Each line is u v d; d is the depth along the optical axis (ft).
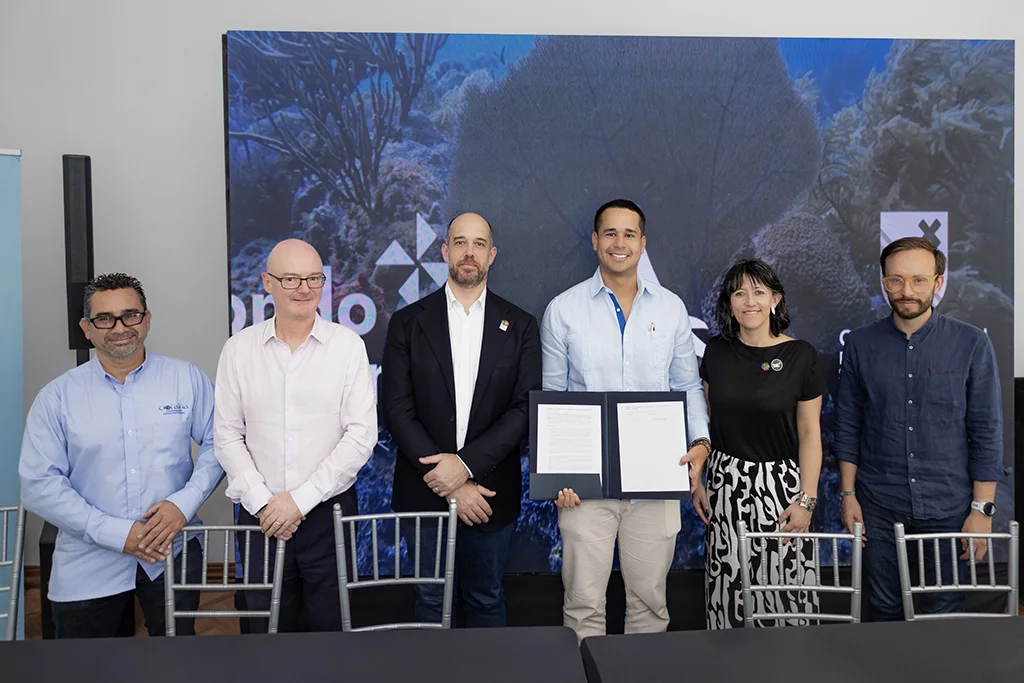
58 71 11.16
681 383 8.47
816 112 9.56
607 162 9.52
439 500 7.77
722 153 9.56
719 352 8.26
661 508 8.04
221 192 11.34
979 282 9.73
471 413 7.81
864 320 9.73
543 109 9.44
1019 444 10.49
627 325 8.25
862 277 9.70
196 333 11.46
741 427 7.93
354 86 9.29
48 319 11.37
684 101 9.51
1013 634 4.76
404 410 7.82
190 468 7.26
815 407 7.95
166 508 6.66
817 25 11.34
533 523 9.61
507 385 7.88
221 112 11.27
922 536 5.93
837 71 9.53
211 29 11.15
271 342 7.04
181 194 11.32
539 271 9.56
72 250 9.41
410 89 9.36
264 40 9.16
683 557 9.71
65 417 6.72
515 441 7.68
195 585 5.92
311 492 6.75
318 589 7.00
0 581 8.71
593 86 9.45
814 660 4.42
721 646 4.63
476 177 9.45
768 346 7.99
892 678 4.18
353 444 6.97
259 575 6.98
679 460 7.72
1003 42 9.57
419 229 9.45
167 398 7.03
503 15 11.15
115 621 6.83
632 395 7.86
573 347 8.29
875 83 9.56
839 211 9.64
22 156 11.19
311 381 7.00
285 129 9.25
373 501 9.51
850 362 8.30
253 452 7.07
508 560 8.88
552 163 9.49
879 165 9.62
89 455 6.73
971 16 11.40
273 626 5.90
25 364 11.37
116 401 6.86
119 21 11.14
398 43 9.30
